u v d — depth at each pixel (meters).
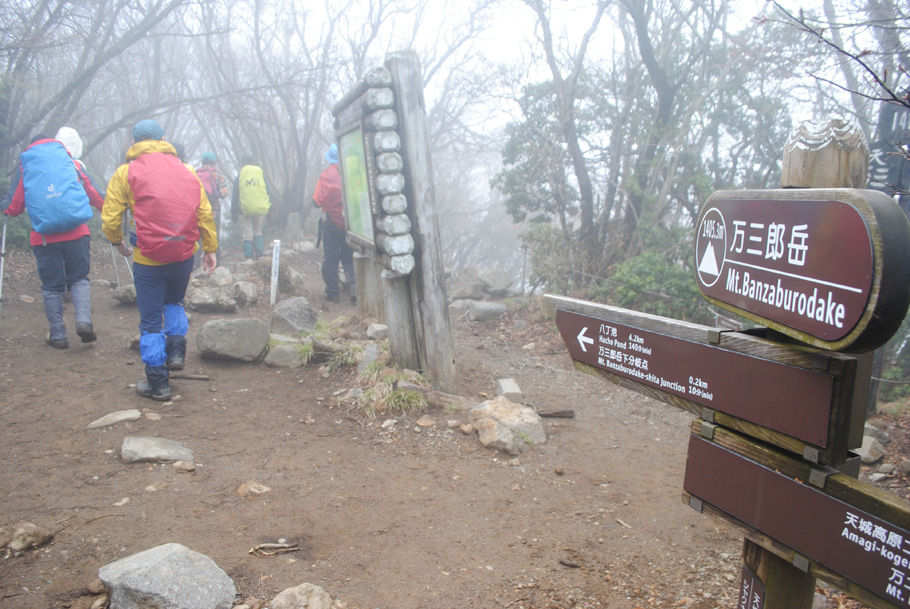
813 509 1.56
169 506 3.23
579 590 2.81
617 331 2.14
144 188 4.23
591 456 4.31
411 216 4.93
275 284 8.13
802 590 1.77
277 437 4.22
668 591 2.83
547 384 5.99
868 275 1.31
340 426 4.47
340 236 8.61
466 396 5.28
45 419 4.13
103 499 3.23
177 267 4.52
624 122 9.10
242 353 5.54
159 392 4.56
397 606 2.63
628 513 3.55
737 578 2.94
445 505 3.50
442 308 5.05
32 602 2.45
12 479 3.36
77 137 5.82
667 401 2.00
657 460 4.34
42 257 5.37
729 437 1.79
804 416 1.55
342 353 5.52
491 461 4.07
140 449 3.67
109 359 5.39
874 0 5.24
